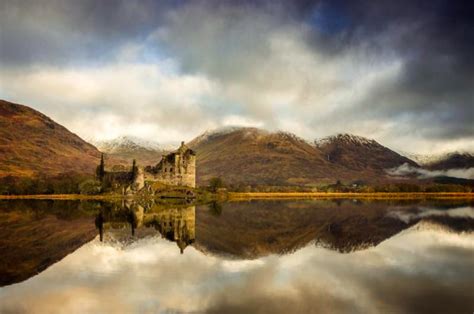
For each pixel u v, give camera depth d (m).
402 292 39.41
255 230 88.75
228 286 41.38
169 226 92.00
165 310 34.16
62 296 37.56
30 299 36.59
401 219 117.75
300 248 65.12
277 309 34.53
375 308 34.78
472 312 33.97
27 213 118.75
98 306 35.03
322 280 44.00
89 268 48.50
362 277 45.34
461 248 65.50
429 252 61.59
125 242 67.94
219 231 85.88
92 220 101.06
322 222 107.94
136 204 164.25
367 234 82.94
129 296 37.72
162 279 43.78
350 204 199.38
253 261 54.22
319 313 33.75
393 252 61.69
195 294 38.53
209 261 53.75
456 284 42.19
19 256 55.34
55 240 69.31
